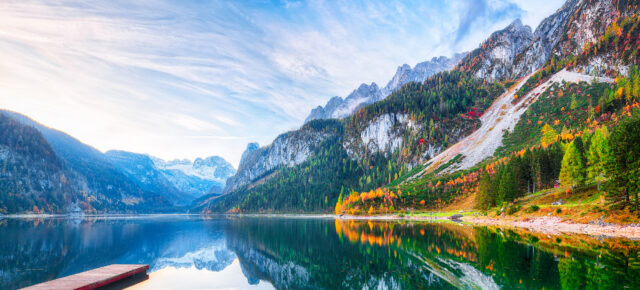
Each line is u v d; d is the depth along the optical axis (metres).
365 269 37.69
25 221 176.38
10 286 30.88
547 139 172.75
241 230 106.44
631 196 57.25
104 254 53.31
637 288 22.19
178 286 30.44
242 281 34.31
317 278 34.72
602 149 76.69
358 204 195.50
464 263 35.47
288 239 75.00
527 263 32.66
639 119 55.66
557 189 97.69
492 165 167.50
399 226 98.44
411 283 28.97
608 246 40.72
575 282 24.38
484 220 97.94
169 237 84.31
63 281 26.12
